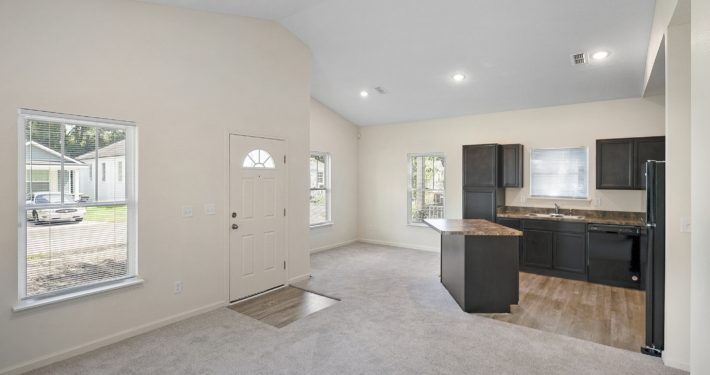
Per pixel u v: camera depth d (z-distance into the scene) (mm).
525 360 2709
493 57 4395
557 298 4129
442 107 6145
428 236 6805
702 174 1566
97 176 2971
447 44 4234
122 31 3049
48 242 2723
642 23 3445
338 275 5066
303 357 2756
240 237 4023
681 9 2316
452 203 6559
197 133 3598
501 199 5844
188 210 3529
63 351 2740
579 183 5379
